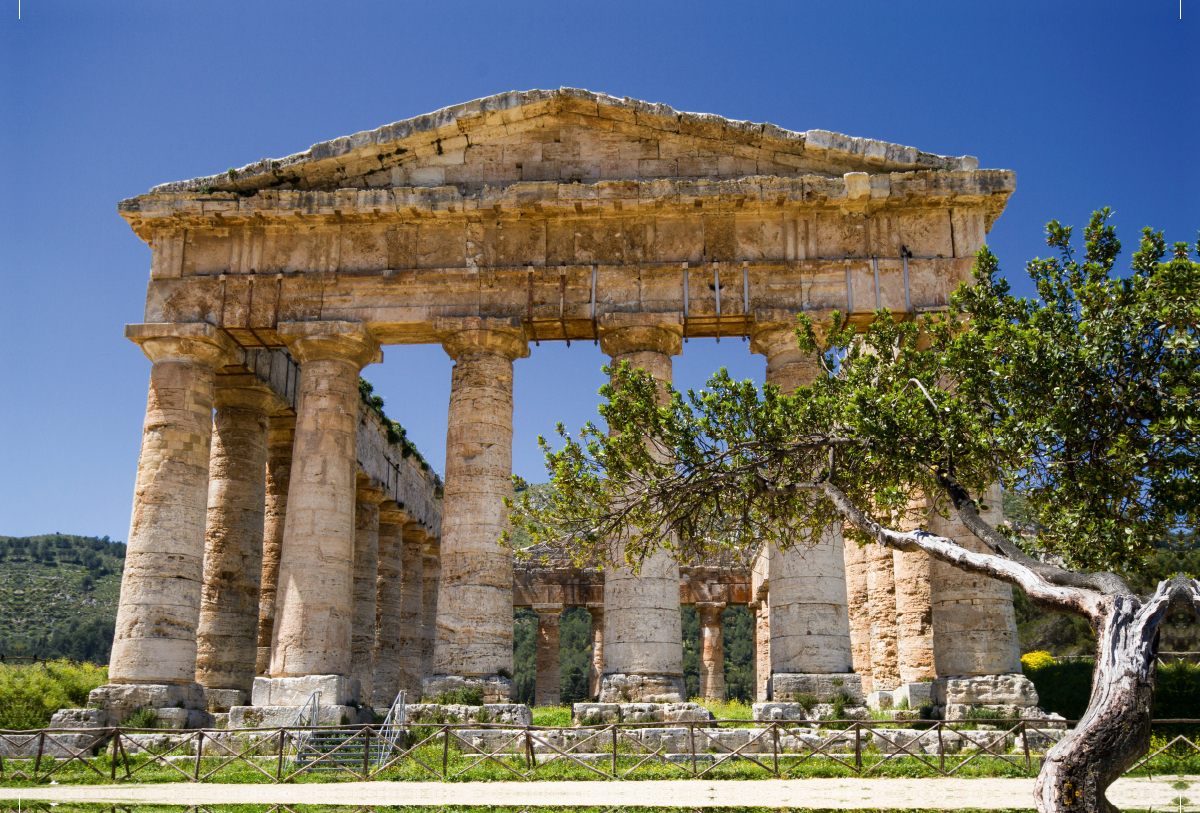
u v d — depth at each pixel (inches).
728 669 3193.9
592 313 994.1
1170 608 396.2
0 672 1090.7
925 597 1011.9
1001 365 621.0
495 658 927.0
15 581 4633.4
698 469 683.4
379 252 1030.4
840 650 912.9
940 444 626.2
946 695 896.3
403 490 1614.2
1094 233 649.0
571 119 1050.1
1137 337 602.2
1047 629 1982.0
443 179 1046.4
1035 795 375.2
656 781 677.9
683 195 993.5
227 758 805.9
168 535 962.1
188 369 1010.7
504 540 815.7
